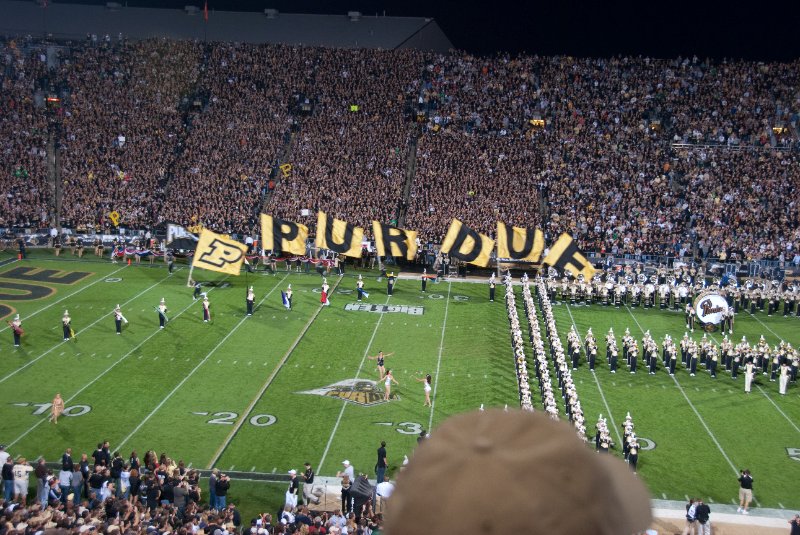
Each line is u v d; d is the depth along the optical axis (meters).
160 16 82.44
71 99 73.56
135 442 31.77
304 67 77.69
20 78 74.75
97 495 25.95
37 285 52.97
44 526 20.16
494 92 75.75
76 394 36.06
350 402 36.22
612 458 1.54
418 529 1.33
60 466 29.72
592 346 41.59
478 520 1.31
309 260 58.31
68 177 67.12
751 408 37.12
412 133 72.00
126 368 39.25
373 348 43.34
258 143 70.38
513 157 68.56
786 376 38.59
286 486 28.88
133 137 70.88
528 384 35.53
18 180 66.56
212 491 26.84
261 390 37.16
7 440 31.58
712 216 62.78
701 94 75.06
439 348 43.69
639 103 74.38
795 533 24.75
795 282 54.72
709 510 26.33
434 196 64.69
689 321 48.91
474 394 37.47
